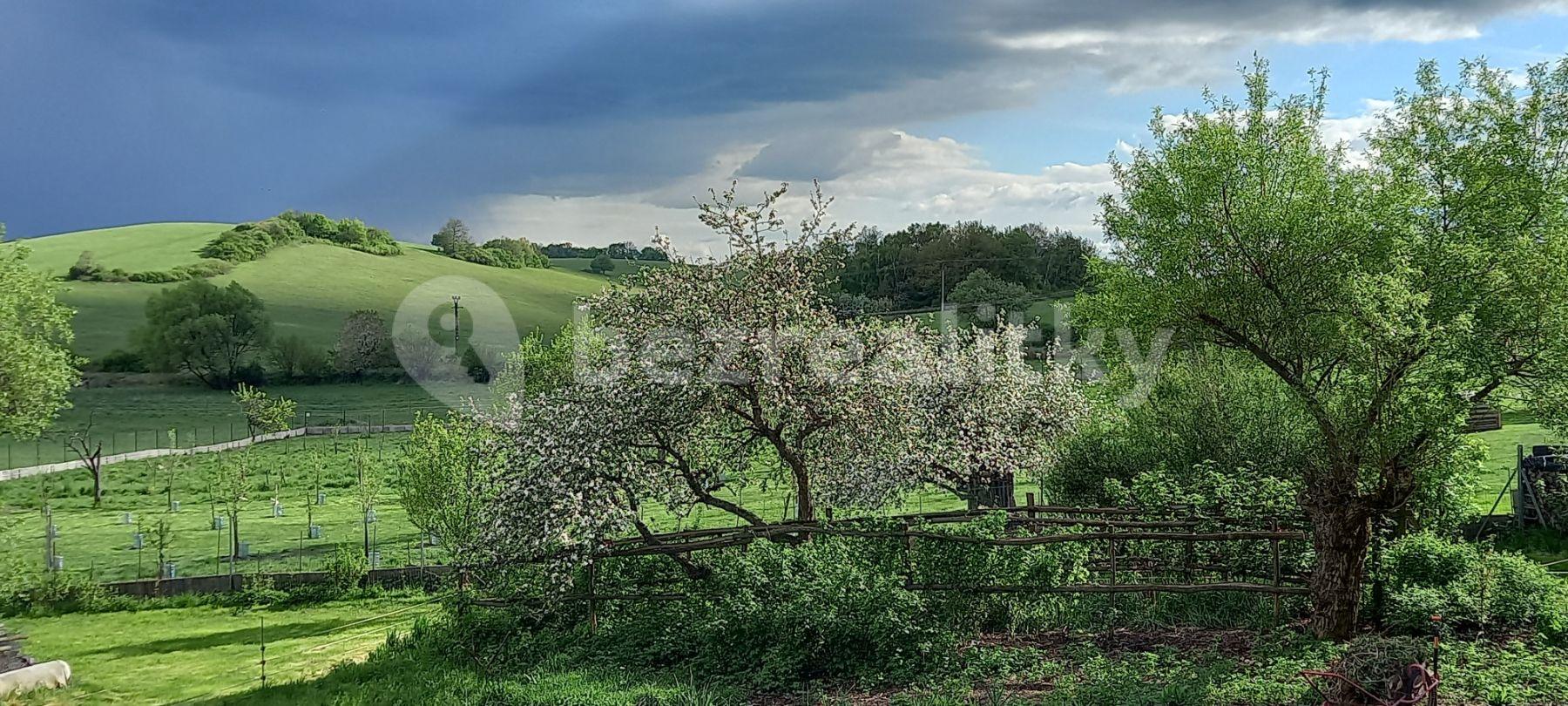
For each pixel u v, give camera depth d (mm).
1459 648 9797
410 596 21422
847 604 11062
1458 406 9633
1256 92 11578
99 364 79000
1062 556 11961
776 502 23797
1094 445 18984
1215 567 12281
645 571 13273
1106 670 9906
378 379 78062
